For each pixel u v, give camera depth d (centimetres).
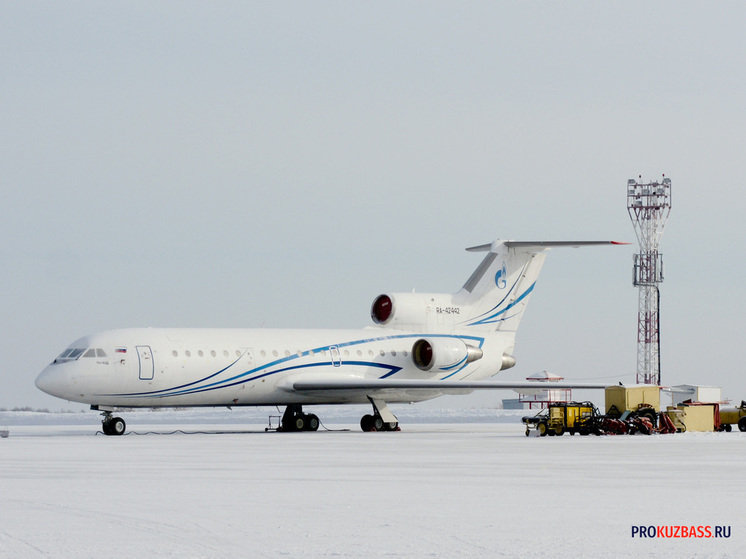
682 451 11494
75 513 5819
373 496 6650
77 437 16050
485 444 13238
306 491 6962
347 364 18762
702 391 18875
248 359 17662
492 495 6688
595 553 4531
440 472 8538
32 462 9850
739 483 7494
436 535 5016
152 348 16762
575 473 8406
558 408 16038
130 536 4997
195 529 5206
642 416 16625
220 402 17762
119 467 9175
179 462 9825
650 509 5950
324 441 14325
